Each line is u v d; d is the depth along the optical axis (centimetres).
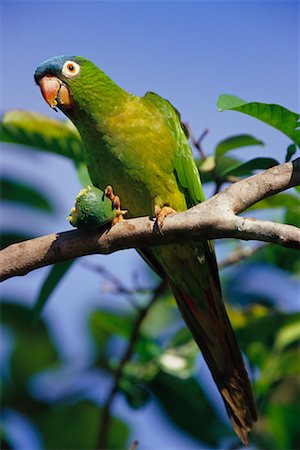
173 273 1054
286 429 1194
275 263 1232
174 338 1201
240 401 1027
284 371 1174
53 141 1122
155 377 1201
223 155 1059
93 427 1354
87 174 1109
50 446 1349
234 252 1228
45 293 1072
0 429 1336
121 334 1237
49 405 1366
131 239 842
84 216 831
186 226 814
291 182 813
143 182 1017
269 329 1182
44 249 846
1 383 1380
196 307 1059
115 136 1012
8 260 845
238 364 1036
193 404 1223
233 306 1271
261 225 786
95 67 1030
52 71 1027
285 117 879
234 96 876
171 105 1047
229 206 805
